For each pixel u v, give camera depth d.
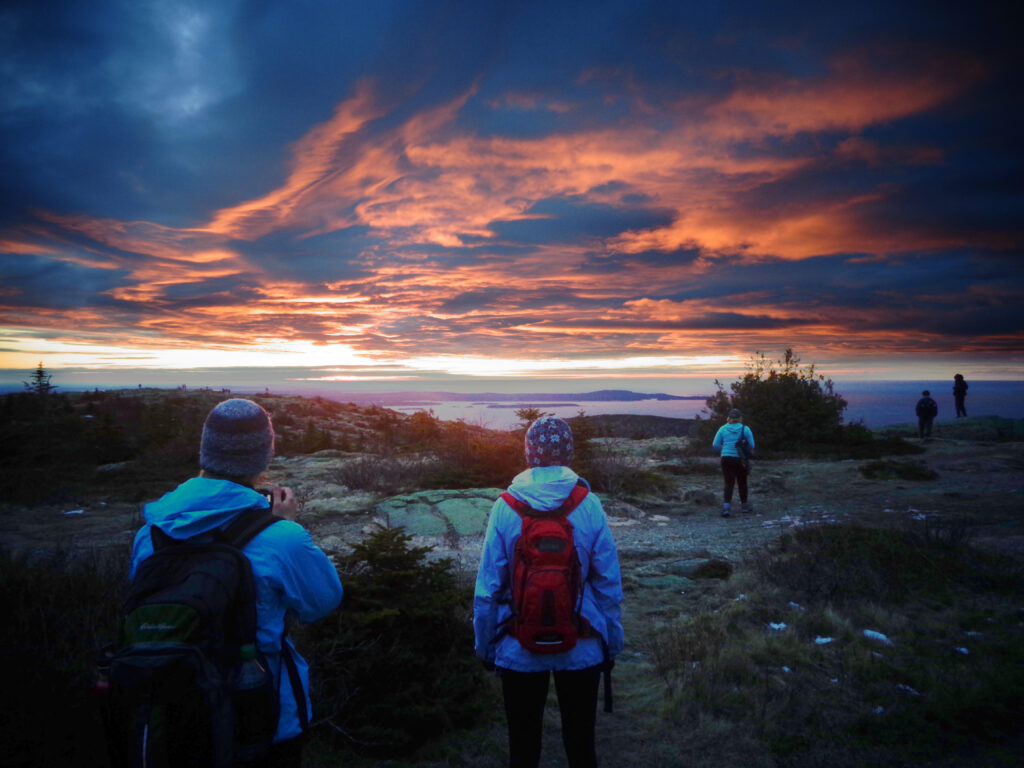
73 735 3.10
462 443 13.98
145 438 19.03
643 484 13.04
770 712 3.99
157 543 1.81
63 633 3.57
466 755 3.63
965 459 16.30
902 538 7.31
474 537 9.16
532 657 2.47
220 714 1.62
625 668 4.83
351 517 10.67
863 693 4.21
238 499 1.89
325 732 3.73
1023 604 5.79
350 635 3.81
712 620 5.52
